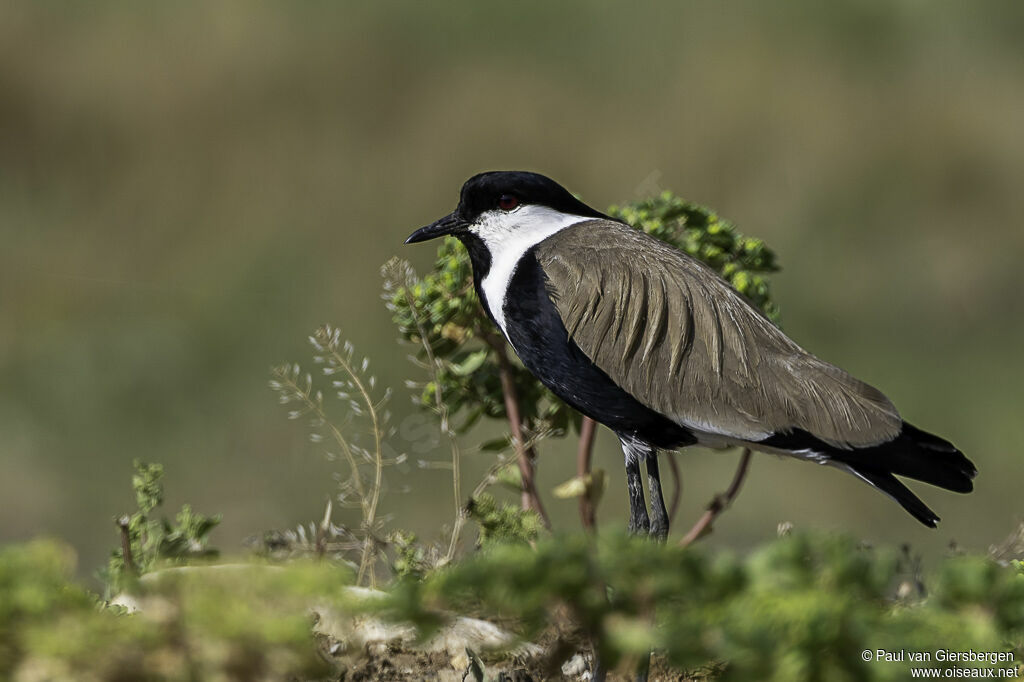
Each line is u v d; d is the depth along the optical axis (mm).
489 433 13578
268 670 3887
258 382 15109
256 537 7859
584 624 3924
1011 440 14758
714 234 8352
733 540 12984
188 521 7641
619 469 13766
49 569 4086
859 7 20922
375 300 16672
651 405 7223
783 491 13852
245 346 15742
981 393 15602
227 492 13195
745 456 8164
